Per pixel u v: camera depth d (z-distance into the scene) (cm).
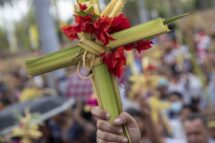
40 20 960
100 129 262
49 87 1005
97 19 252
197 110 736
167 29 253
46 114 616
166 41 1583
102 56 257
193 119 582
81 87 923
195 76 1020
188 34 1018
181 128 713
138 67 875
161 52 1556
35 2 962
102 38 251
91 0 258
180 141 687
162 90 941
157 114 714
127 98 649
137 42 259
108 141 261
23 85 1627
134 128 266
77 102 699
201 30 1986
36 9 962
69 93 940
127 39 255
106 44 254
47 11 959
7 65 2809
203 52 1333
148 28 254
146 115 589
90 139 654
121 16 256
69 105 646
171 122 752
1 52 3681
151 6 3456
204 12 2909
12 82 1711
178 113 804
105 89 260
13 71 2481
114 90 262
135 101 639
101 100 262
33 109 620
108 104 261
